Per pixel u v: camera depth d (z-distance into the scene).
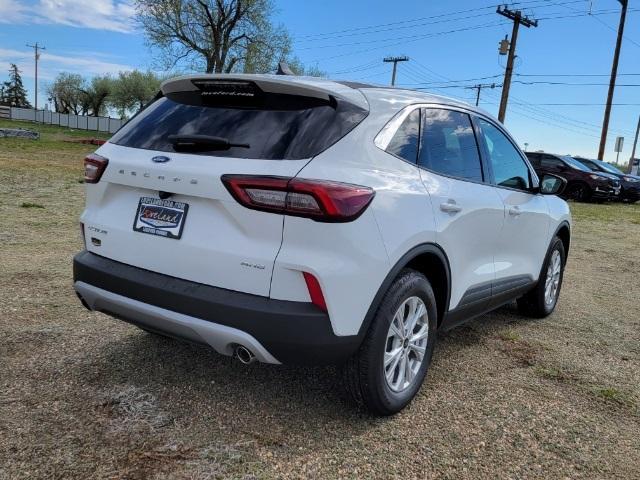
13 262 5.64
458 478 2.61
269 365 3.65
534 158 21.41
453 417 3.17
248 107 2.91
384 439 2.88
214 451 2.65
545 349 4.40
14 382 3.19
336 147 2.73
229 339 2.60
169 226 2.81
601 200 20.42
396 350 3.05
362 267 2.66
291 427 2.92
